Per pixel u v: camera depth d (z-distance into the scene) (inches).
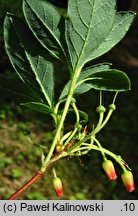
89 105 43.8
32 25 5.2
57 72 42.0
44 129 34.2
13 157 29.0
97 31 5.2
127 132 40.6
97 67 5.7
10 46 5.4
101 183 30.4
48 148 5.1
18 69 5.4
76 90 5.7
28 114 35.3
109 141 37.9
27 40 5.4
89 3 5.0
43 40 5.3
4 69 32.2
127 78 5.2
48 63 5.4
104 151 5.8
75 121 5.9
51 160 5.0
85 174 30.7
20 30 5.4
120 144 38.0
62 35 5.2
